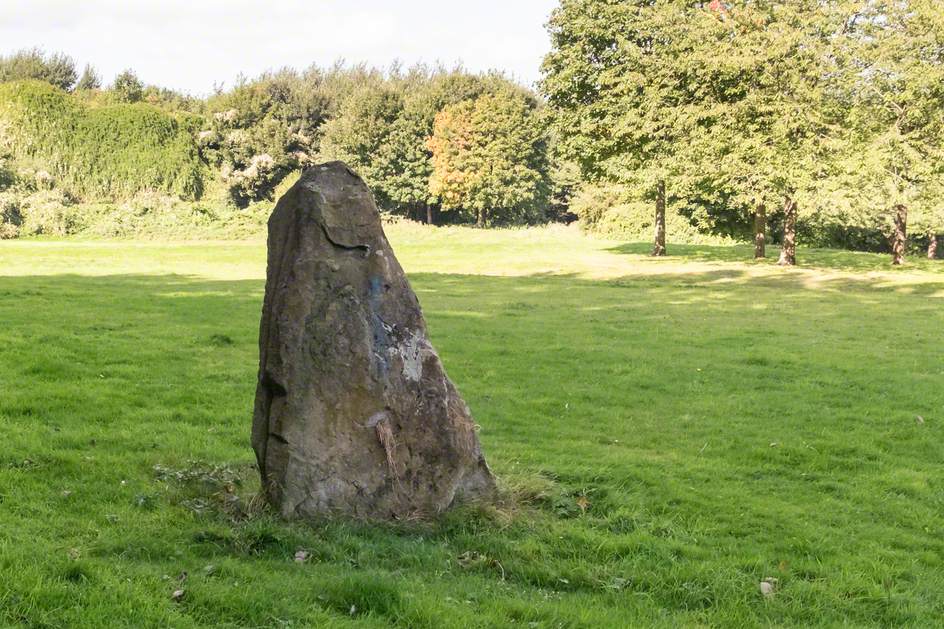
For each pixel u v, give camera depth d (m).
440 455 7.51
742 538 7.79
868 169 36.38
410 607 5.65
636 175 42.53
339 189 7.50
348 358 7.20
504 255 47.66
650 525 7.86
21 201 60.06
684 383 14.92
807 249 53.16
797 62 37.66
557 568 6.78
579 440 11.13
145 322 19.31
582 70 42.44
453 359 16.44
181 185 76.44
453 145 73.75
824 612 6.32
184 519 7.21
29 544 6.19
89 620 5.07
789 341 20.20
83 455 8.95
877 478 9.88
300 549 6.66
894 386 15.06
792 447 10.97
